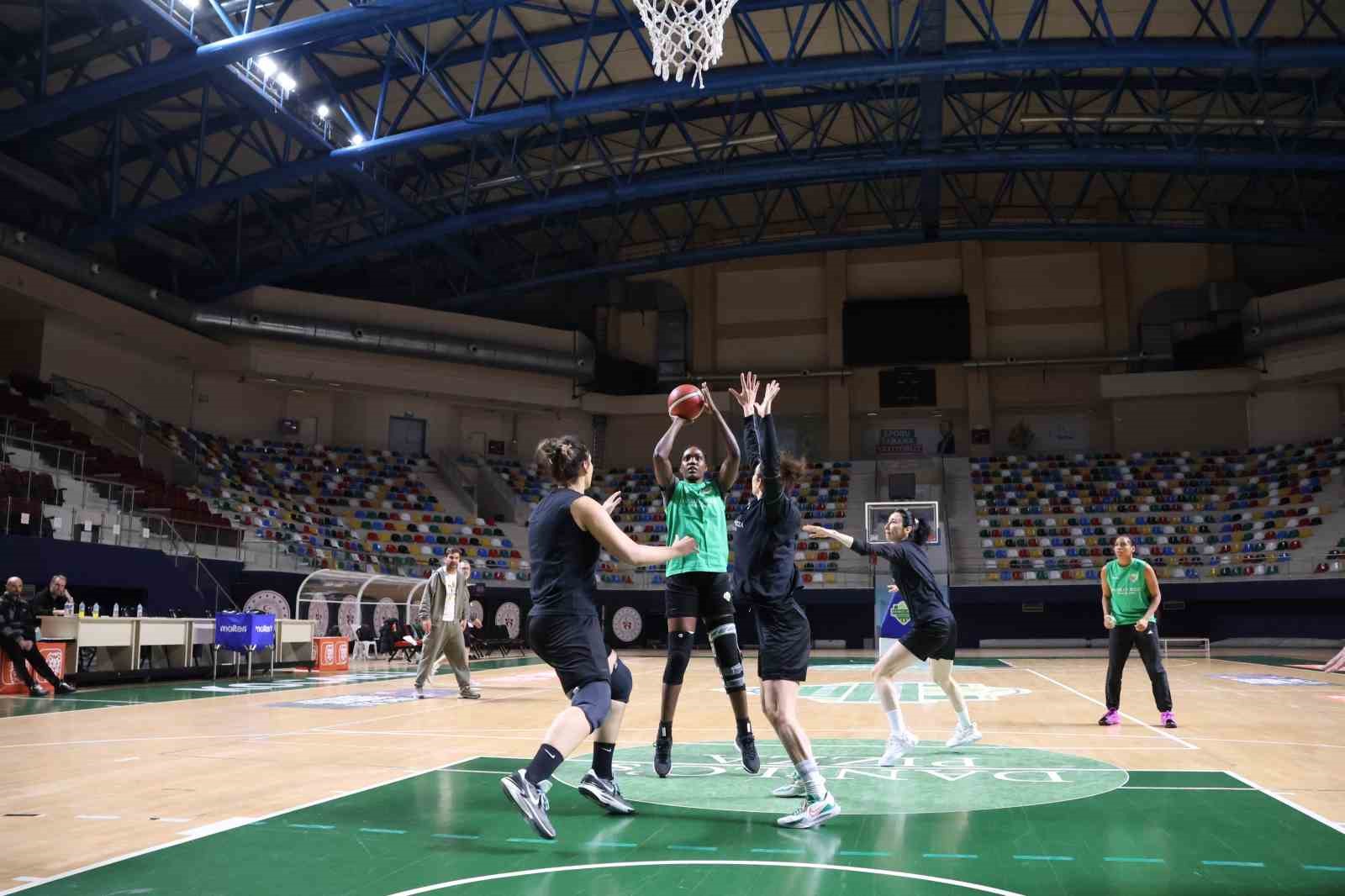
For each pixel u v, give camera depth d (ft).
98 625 40.96
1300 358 95.25
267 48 54.39
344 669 53.21
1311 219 99.50
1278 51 59.67
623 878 10.62
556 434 111.65
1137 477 100.22
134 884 10.35
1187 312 103.24
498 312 112.47
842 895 9.96
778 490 14.71
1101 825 13.25
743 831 12.91
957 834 12.71
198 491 78.64
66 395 73.46
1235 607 84.84
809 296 111.86
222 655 51.44
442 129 66.03
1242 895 9.95
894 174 94.73
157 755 20.25
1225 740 22.48
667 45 40.14
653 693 39.47
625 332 114.11
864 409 108.27
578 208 84.84
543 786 12.05
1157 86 74.28
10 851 11.84
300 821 13.55
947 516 97.50
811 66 63.98
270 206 88.48
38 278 71.00
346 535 88.69
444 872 10.89
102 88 54.44
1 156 68.08
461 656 35.53
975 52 62.13
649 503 104.12
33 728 25.22
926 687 40.24
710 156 92.12
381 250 86.94
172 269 88.43
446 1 54.39
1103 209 104.27
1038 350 106.32
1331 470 91.61
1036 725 25.90
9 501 50.19
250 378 95.50
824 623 92.53
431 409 106.42
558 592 12.96
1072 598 84.94
